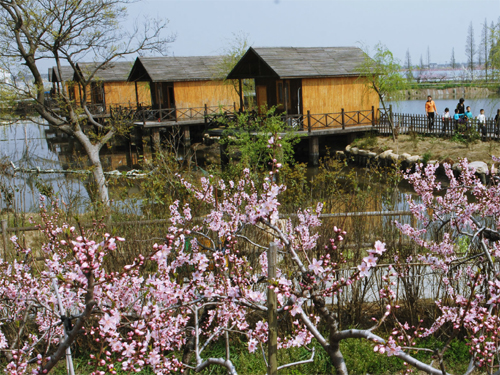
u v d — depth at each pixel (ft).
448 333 16.89
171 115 87.81
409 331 17.20
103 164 76.79
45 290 13.53
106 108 100.99
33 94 43.78
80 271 9.05
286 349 16.19
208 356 16.31
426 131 66.54
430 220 15.98
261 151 46.96
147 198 26.86
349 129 69.56
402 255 19.10
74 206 25.32
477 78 67.72
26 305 13.30
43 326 14.71
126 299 11.10
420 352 16.08
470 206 14.33
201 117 87.61
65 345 9.07
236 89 88.12
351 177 31.04
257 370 15.37
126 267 9.91
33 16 41.34
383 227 20.98
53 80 120.67
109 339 9.52
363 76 71.31
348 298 18.01
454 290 15.62
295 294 9.36
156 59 87.61
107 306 10.64
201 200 16.80
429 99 66.33
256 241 19.93
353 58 73.36
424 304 17.97
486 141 57.67
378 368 15.60
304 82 68.23
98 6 43.01
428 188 16.03
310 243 13.19
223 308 11.70
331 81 70.03
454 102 152.56
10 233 22.49
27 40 43.09
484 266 15.12
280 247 13.07
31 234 25.58
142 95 105.91
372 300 19.25
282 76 64.39
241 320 12.85
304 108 68.59
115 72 102.68
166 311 11.38
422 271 18.19
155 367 10.32
